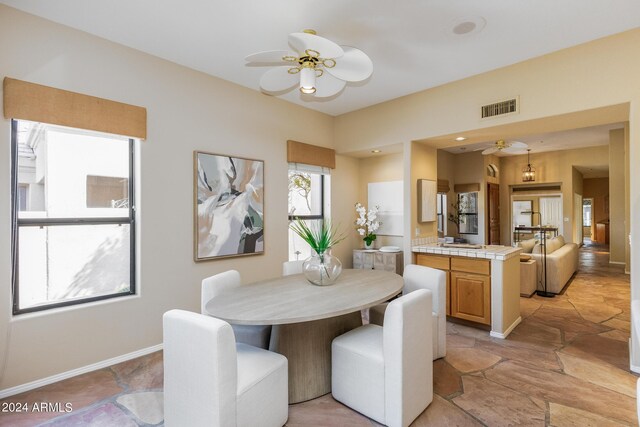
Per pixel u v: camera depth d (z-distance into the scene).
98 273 2.79
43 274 2.54
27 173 2.46
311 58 2.23
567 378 2.48
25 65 2.35
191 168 3.29
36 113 2.36
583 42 2.79
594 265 7.27
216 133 3.49
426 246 4.01
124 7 2.30
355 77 2.46
